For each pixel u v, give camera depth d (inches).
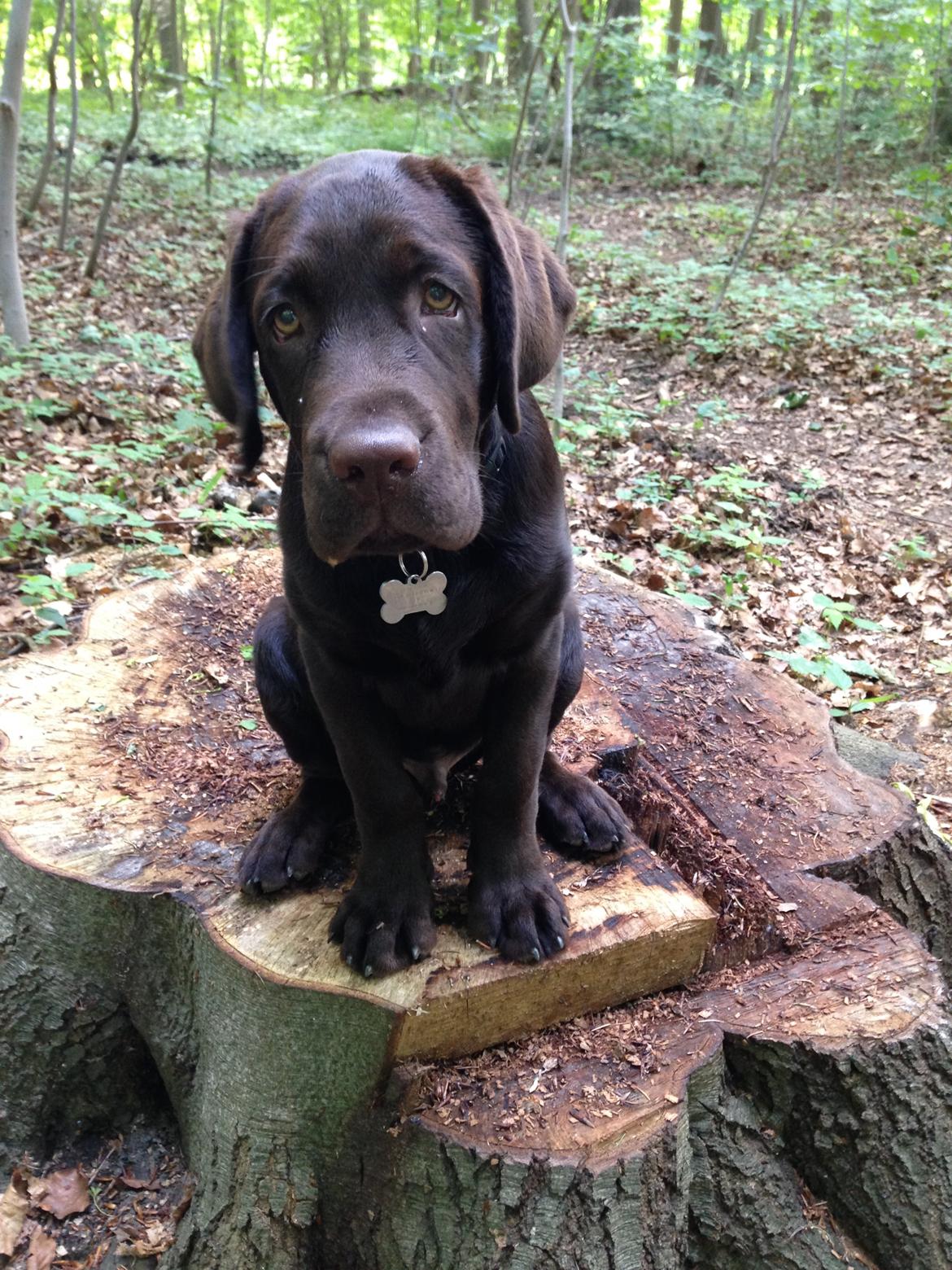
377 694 25.9
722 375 92.7
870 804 32.2
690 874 30.1
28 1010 28.5
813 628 56.0
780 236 136.7
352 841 29.2
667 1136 22.8
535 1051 24.6
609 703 35.5
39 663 37.9
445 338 21.6
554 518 24.9
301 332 21.5
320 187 21.8
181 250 126.1
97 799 30.6
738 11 238.4
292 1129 24.4
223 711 35.5
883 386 88.8
